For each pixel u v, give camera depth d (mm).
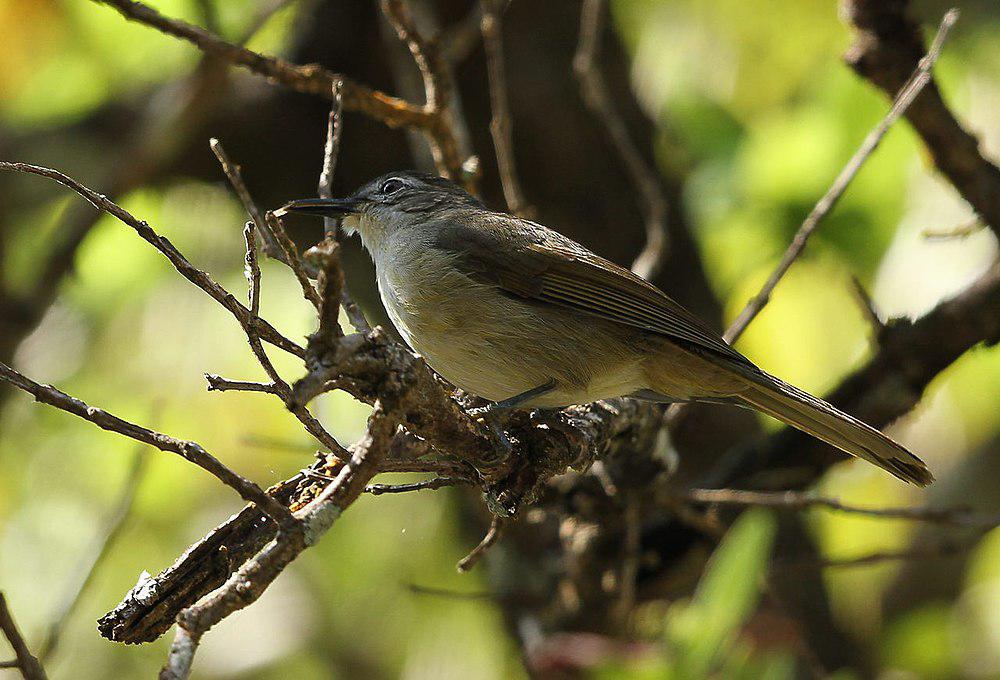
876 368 9352
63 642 11445
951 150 8922
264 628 12406
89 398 12188
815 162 11125
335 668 12203
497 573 10344
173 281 12250
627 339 8156
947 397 13508
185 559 5672
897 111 8031
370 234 9078
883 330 9367
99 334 12359
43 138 12195
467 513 11727
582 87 12094
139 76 12367
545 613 9898
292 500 5945
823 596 11500
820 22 13039
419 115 8297
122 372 12297
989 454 13602
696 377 8133
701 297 12188
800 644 8789
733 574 7629
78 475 12281
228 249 12367
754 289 12312
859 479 12734
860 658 11891
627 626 8992
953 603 12969
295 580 12508
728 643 8250
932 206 11773
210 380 5289
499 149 8953
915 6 12852
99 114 12258
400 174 9078
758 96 13133
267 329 5328
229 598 4660
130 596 5637
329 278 4453
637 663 7863
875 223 11094
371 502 12133
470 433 5914
